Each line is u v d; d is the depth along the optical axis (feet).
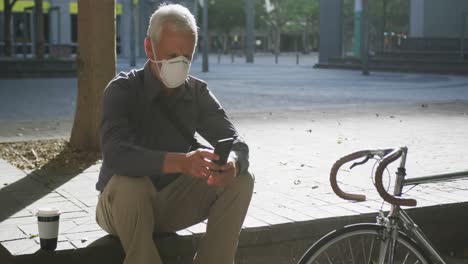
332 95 68.85
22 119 47.47
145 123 14.64
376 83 89.61
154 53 13.61
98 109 30.81
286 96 67.72
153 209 14.69
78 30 31.07
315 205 20.63
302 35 327.06
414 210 20.03
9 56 125.70
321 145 34.30
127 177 13.71
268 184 24.26
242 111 51.42
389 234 12.85
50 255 15.74
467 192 22.45
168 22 13.42
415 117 47.47
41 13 105.09
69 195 22.29
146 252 13.70
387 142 35.35
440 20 139.23
